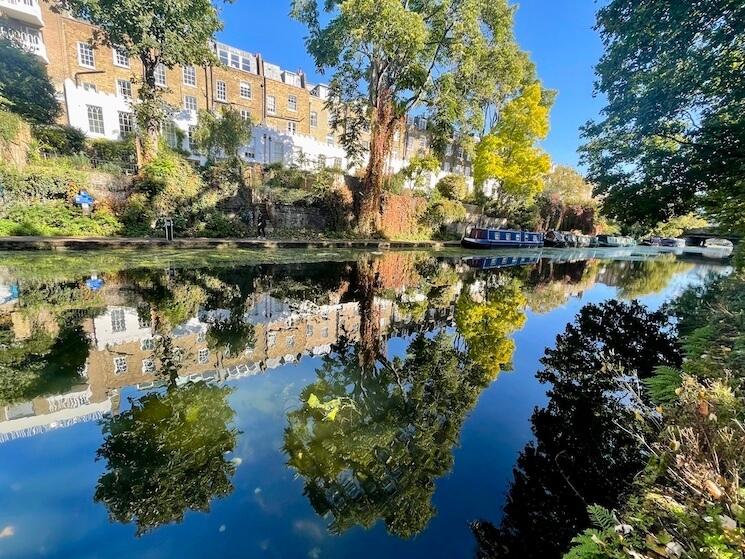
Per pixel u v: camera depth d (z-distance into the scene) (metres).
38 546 1.43
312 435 2.33
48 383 2.81
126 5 10.08
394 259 12.16
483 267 12.27
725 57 6.43
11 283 5.57
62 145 11.18
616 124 8.99
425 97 15.91
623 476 2.04
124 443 2.12
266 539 1.53
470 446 2.35
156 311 4.90
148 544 1.47
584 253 22.08
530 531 1.64
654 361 4.11
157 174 11.32
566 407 2.94
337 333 4.75
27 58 12.04
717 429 1.31
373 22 12.05
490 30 15.77
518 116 20.69
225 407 2.62
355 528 1.62
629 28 7.57
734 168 7.18
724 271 15.12
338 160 21.73
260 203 13.71
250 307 5.54
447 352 4.26
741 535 0.92
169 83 19.17
